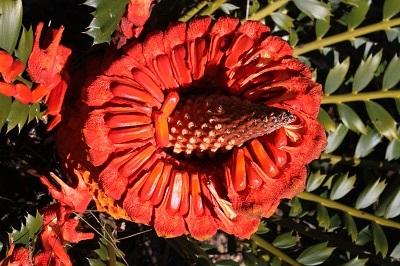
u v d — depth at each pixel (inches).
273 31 55.7
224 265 54.0
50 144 54.1
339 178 54.5
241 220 45.7
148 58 45.2
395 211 53.4
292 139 44.4
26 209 55.6
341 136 55.4
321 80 57.9
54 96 46.8
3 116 45.0
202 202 45.3
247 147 44.3
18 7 44.3
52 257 48.9
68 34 55.5
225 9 53.4
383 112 53.4
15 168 55.4
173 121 45.1
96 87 44.1
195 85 46.1
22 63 45.2
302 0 52.9
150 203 44.9
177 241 54.5
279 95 45.1
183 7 53.9
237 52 45.2
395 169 55.0
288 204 58.1
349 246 54.8
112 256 52.2
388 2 52.5
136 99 44.4
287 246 54.8
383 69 55.3
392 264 54.2
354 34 53.8
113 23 46.6
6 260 48.4
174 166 45.5
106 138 43.9
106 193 44.7
